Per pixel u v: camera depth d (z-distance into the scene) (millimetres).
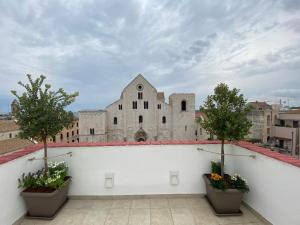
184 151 5375
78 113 47781
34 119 4422
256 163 4430
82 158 5328
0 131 25484
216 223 4199
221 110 4609
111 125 49531
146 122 49656
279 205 3727
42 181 4449
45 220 4344
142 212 4672
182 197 5402
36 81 4551
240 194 4367
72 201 5227
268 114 48344
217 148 5406
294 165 3336
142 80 49406
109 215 4555
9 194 3947
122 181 5344
